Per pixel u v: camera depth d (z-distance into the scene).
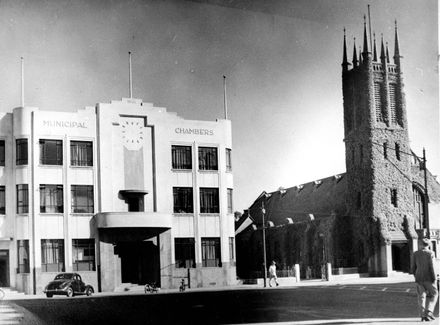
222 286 45.91
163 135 44.94
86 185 42.59
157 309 29.12
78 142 42.50
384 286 42.34
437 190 64.12
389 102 62.75
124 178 43.91
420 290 21.86
